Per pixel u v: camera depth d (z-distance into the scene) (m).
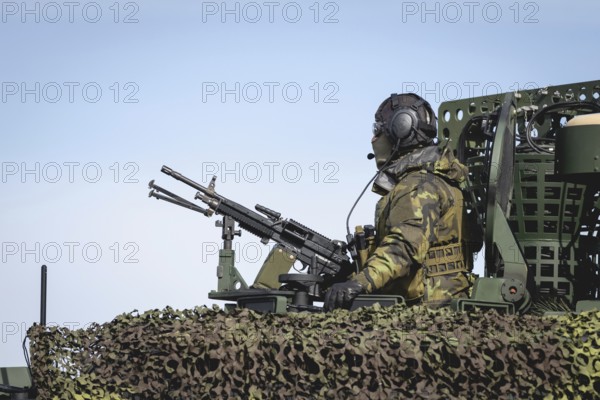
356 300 18.06
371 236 20.67
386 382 16.05
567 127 19.11
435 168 19.69
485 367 15.81
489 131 20.50
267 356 16.45
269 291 20.33
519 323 16.25
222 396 16.62
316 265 21.86
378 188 20.72
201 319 17.27
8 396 18.34
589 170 18.81
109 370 17.38
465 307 17.61
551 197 20.14
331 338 16.27
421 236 18.89
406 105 20.80
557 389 15.76
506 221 18.88
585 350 15.71
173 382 17.06
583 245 20.25
